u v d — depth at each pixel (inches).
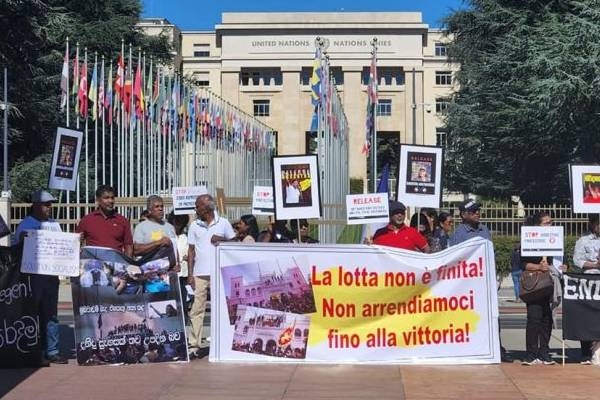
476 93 1491.1
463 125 1647.4
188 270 416.5
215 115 1325.0
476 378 346.3
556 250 370.3
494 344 378.6
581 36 1130.7
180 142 1159.0
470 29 1515.7
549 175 1457.9
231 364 375.9
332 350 377.4
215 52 3922.2
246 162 1656.0
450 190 1856.5
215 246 381.7
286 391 321.1
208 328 533.6
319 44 1011.9
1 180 1277.1
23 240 369.1
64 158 455.2
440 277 378.6
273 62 3427.7
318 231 987.9
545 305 378.6
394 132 3408.0
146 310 380.5
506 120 1397.6
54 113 1295.5
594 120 1212.5
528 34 1339.8
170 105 1100.5
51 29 1293.1
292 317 379.2
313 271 379.2
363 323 378.3
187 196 496.1
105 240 382.9
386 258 378.9
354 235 1170.6
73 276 371.2
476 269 379.9
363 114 3368.6
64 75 860.0
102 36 1494.8
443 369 365.7
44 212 385.1
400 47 3395.7
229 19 3444.9
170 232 408.2
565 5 1298.0
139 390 323.0
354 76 3380.9
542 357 378.6
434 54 3732.8
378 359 377.1
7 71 1122.7
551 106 1178.6
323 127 1085.8
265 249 381.4
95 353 374.6
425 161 415.5
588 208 386.9
